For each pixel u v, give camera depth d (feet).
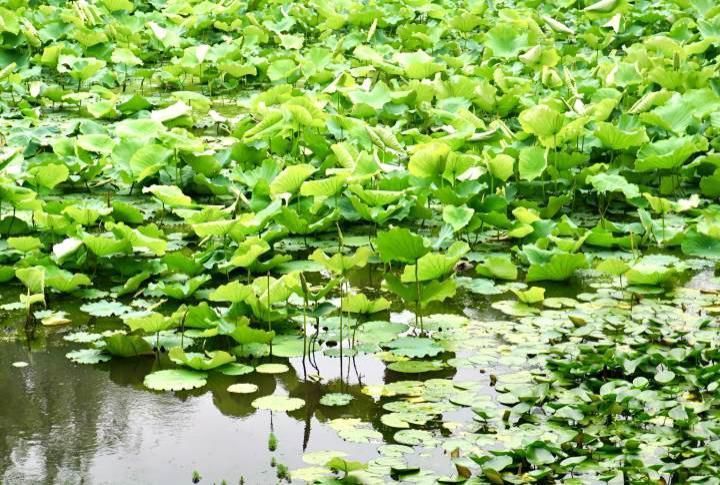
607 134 24.29
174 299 18.17
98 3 46.09
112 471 12.52
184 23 43.91
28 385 14.90
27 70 35.60
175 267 18.80
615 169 24.72
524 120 23.49
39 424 13.73
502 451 12.25
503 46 37.81
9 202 20.74
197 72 36.99
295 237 21.80
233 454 12.96
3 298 18.35
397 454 12.73
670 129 25.72
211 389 14.87
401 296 17.12
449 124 27.45
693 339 15.99
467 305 18.15
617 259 18.11
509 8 47.26
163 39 40.55
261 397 14.52
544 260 19.26
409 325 17.15
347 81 31.32
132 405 14.33
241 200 22.18
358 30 45.14
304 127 25.84
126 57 37.50
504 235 22.04
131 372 15.42
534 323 16.99
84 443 13.23
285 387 14.90
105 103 31.17
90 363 15.66
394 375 15.23
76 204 21.61
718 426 13.00
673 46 34.37
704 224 20.53
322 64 36.45
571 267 19.01
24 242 19.01
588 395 13.74
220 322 16.03
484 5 46.24
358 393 14.66
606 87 30.55
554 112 23.17
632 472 11.86
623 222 22.95
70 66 37.04
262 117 28.37
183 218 22.50
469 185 21.80
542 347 15.99
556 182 23.90
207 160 24.02
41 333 16.80
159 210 23.44
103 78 36.35
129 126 25.48
